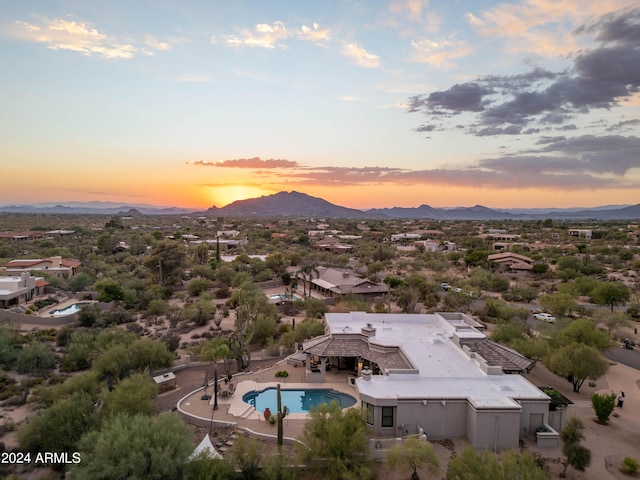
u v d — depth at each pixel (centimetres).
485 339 4212
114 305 7294
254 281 9506
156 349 4316
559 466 2817
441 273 11200
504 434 3003
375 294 8231
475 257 12312
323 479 2664
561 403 3262
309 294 8319
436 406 3133
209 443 2886
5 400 3828
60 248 12512
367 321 5231
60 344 5325
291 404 3778
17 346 4966
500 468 2323
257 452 2714
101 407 3400
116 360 4050
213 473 2448
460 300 7412
